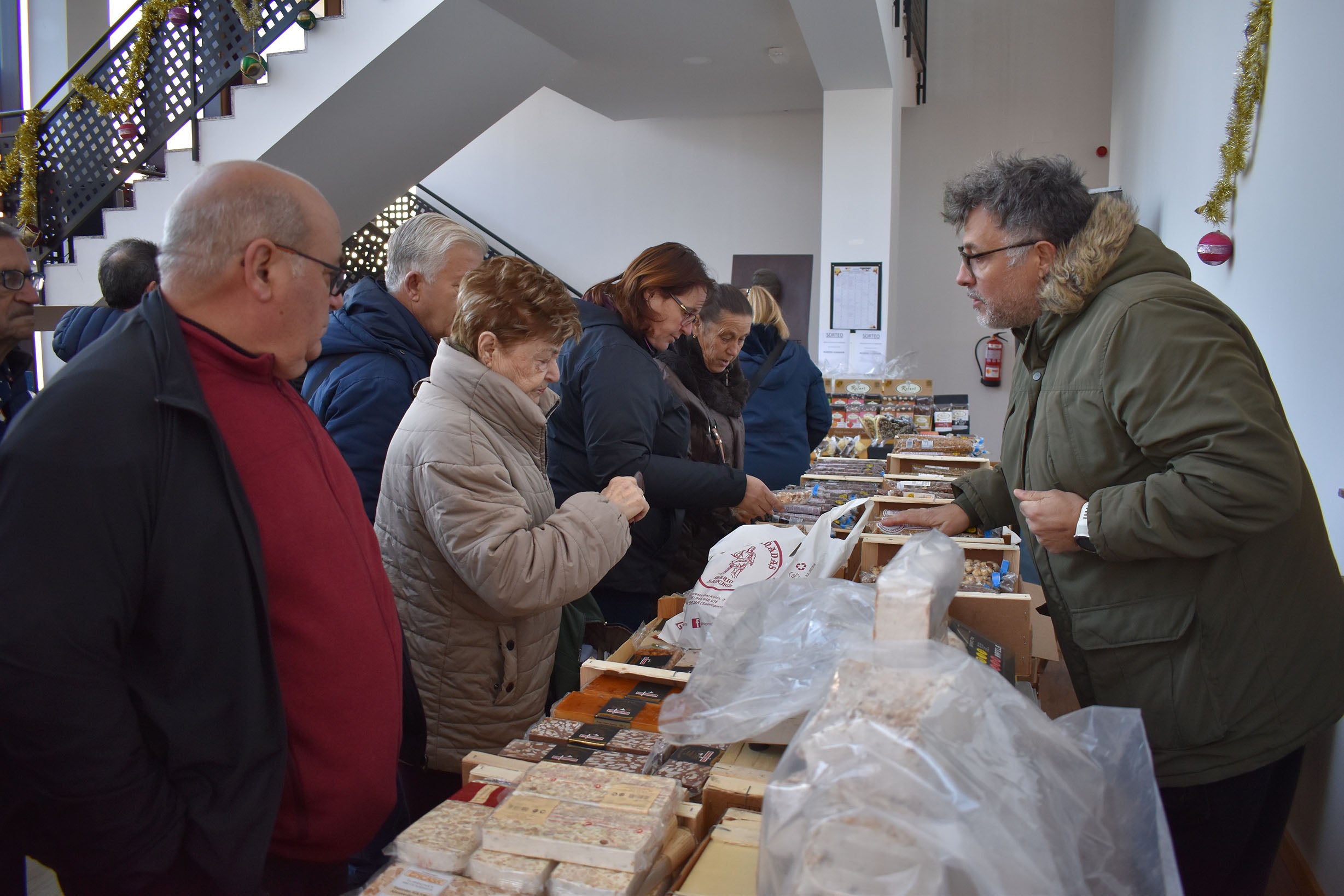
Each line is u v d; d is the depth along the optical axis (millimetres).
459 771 1563
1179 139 4320
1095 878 782
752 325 3410
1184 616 1326
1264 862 1473
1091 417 1354
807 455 3490
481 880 860
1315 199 2180
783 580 1175
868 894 658
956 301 7520
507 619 1547
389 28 4582
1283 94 2482
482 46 5230
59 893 2092
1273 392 1370
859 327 6152
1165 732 1354
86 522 898
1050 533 1350
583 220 8539
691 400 2375
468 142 6074
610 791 970
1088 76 7133
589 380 2002
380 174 5617
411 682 1545
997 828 680
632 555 2172
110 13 7113
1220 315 1310
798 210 8062
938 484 2826
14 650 858
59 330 2879
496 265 1510
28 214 5031
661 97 7430
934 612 862
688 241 8305
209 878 991
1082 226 1408
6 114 5113
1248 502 1195
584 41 5840
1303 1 2311
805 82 6910
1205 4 3744
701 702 1007
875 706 746
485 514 1410
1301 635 1360
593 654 2076
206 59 4824
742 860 914
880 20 4984
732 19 5457
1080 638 1411
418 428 1479
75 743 889
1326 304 2098
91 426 917
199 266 1052
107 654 920
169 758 982
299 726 1116
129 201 5176
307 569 1109
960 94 7367
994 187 1439
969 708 750
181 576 977
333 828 1154
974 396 7547
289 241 1076
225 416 1067
